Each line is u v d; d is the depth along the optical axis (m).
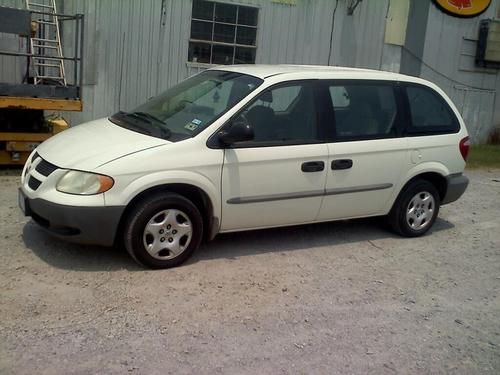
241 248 5.54
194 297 4.41
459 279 5.29
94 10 9.81
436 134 6.21
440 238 6.46
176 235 4.85
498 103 14.95
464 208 7.93
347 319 4.30
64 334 3.73
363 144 5.64
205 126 4.93
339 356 3.78
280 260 5.33
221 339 3.84
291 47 11.89
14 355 3.46
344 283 4.96
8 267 4.65
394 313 4.48
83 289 4.38
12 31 7.22
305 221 5.57
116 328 3.86
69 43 9.73
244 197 5.08
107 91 10.26
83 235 4.54
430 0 13.23
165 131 4.96
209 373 3.45
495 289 5.12
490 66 14.58
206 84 5.66
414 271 5.39
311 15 11.92
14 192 6.77
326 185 5.48
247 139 4.85
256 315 4.22
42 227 4.74
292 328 4.08
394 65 13.24
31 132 7.90
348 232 6.33
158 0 10.35
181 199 4.79
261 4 11.36
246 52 11.49
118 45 10.17
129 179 4.54
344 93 5.66
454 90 14.31
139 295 4.36
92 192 4.46
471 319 4.51
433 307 4.66
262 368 3.55
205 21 10.92
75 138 5.09
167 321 4.01
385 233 6.40
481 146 14.53
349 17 12.35
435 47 13.69
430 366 3.77
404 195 6.14
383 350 3.91
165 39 10.59
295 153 5.23
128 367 3.43
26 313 3.96
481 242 6.43
